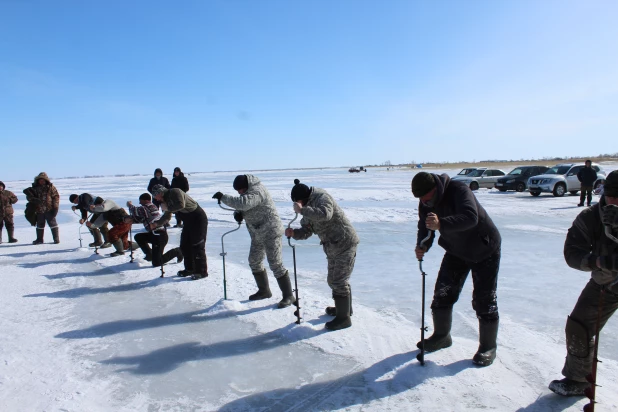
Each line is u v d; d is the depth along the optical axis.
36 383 3.23
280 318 4.48
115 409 2.88
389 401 2.88
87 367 3.50
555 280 6.01
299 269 6.98
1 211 9.82
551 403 2.79
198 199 24.28
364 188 29.81
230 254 8.30
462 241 3.20
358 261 7.52
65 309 4.99
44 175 9.69
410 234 10.37
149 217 6.96
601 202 2.46
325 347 3.77
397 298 5.32
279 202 20.81
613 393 2.89
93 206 7.92
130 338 4.11
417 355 3.43
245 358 3.64
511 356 3.47
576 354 2.77
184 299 5.27
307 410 2.83
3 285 6.05
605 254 2.46
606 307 2.64
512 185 23.53
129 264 7.21
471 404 2.80
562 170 20.91
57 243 9.84
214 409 2.88
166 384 3.22
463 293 5.49
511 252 7.92
